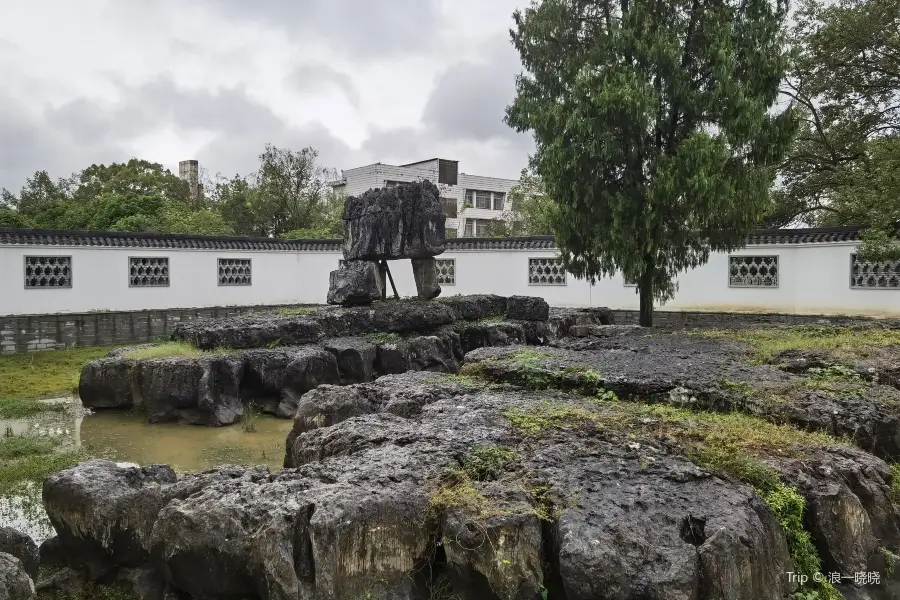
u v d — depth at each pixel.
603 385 7.58
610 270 14.86
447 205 40.59
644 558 3.72
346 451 5.65
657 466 4.84
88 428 9.95
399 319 13.27
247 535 4.08
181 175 39.97
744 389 7.07
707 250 14.66
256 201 33.47
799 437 5.72
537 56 14.94
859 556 4.62
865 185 16.33
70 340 17.52
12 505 6.64
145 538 4.72
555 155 13.34
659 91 13.40
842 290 16.92
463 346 13.83
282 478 4.79
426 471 4.73
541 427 5.86
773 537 4.26
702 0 13.95
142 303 19.34
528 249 21.30
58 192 37.19
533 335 14.88
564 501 4.25
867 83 19.05
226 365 10.56
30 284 16.98
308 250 23.34
